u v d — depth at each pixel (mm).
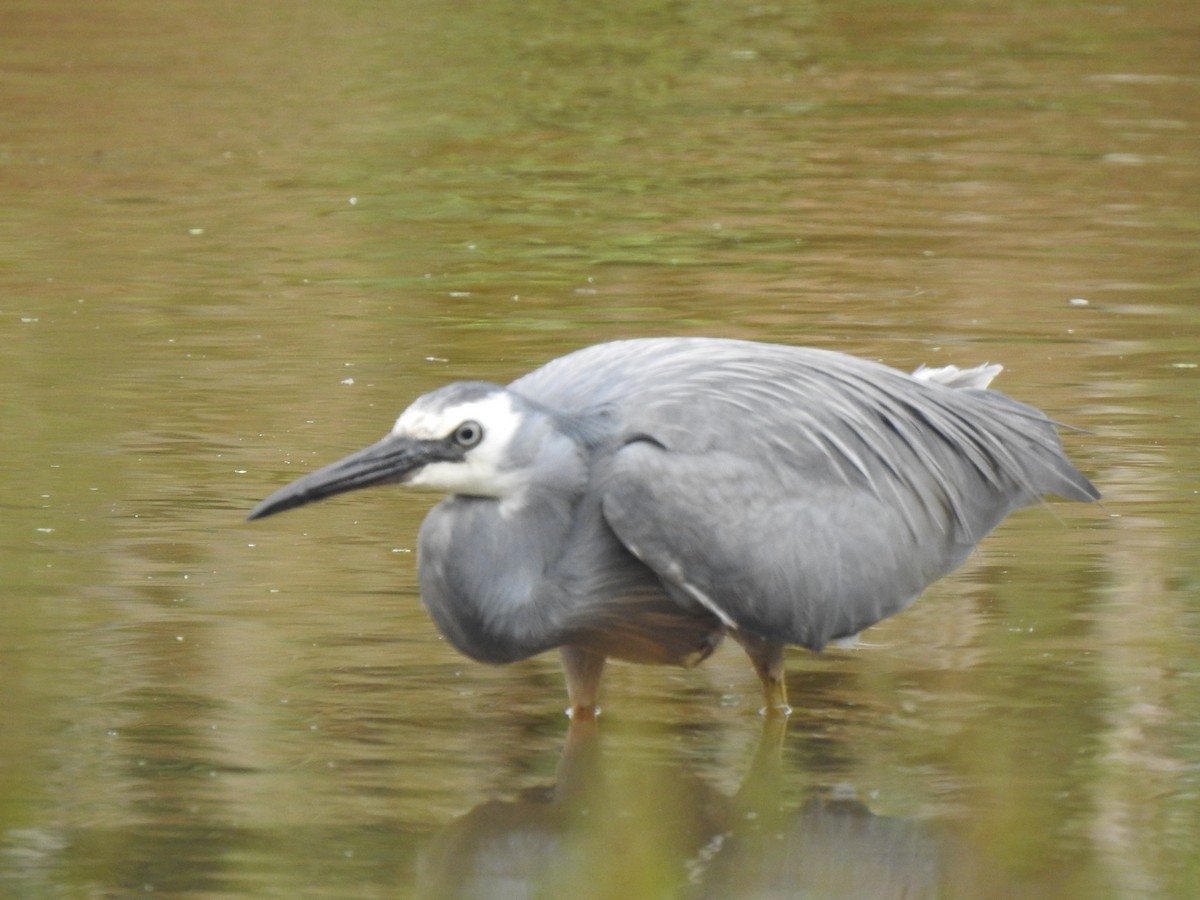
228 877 8188
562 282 19406
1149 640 10969
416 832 8711
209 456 14133
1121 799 9047
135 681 10344
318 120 28344
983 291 19031
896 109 29281
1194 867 8344
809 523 9969
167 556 12219
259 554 12305
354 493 13609
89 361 16547
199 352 16844
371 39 35344
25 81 30844
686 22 37688
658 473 9578
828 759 9602
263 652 10773
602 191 23938
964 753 9602
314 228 21891
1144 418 14984
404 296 18844
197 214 22547
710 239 21344
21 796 8953
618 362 10336
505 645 9766
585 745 9789
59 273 19672
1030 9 38812
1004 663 10727
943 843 8648
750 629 9977
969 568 12156
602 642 10062
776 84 31406
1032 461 11016
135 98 29688
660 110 29359
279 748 9594
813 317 17984
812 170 25125
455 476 9461
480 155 26125
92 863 8281
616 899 8125
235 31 35969
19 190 23656
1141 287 19172
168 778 9211
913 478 10469
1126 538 12578
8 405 15289
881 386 10594
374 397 15523
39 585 11688
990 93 30484
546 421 9562
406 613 11383
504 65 33000
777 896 8172
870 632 11234
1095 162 25469
